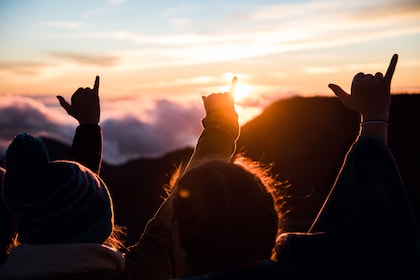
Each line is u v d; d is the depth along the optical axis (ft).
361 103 5.51
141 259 5.93
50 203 5.53
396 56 5.49
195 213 4.39
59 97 7.19
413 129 100.42
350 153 5.36
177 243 4.55
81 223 5.63
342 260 4.91
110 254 5.73
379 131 5.42
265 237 4.47
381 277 4.91
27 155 5.57
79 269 5.56
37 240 5.64
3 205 6.13
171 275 5.96
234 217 4.38
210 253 4.39
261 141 121.19
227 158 6.48
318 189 100.89
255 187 4.54
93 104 7.16
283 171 113.09
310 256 4.91
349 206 5.10
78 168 5.80
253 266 4.42
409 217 5.09
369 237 4.97
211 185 4.43
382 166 5.19
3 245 6.16
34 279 5.54
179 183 4.56
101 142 7.17
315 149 117.39
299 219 72.18
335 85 5.62
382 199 5.05
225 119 6.79
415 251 4.98
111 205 6.02
